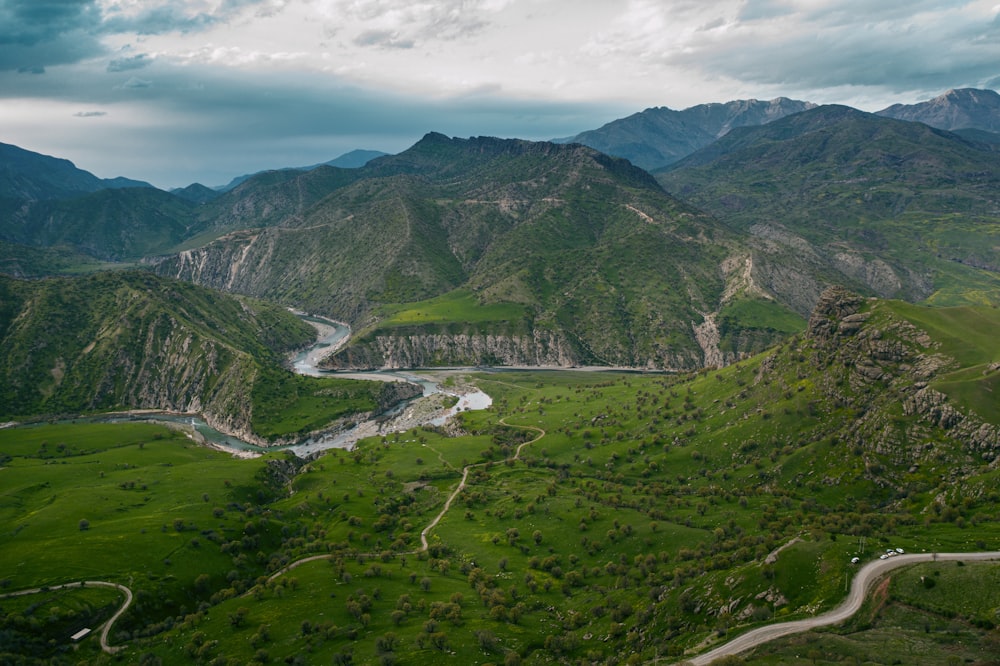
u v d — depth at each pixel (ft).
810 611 351.25
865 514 529.45
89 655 450.30
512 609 463.83
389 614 472.03
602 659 390.83
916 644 295.89
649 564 515.91
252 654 426.92
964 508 489.67
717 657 326.65
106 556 551.18
